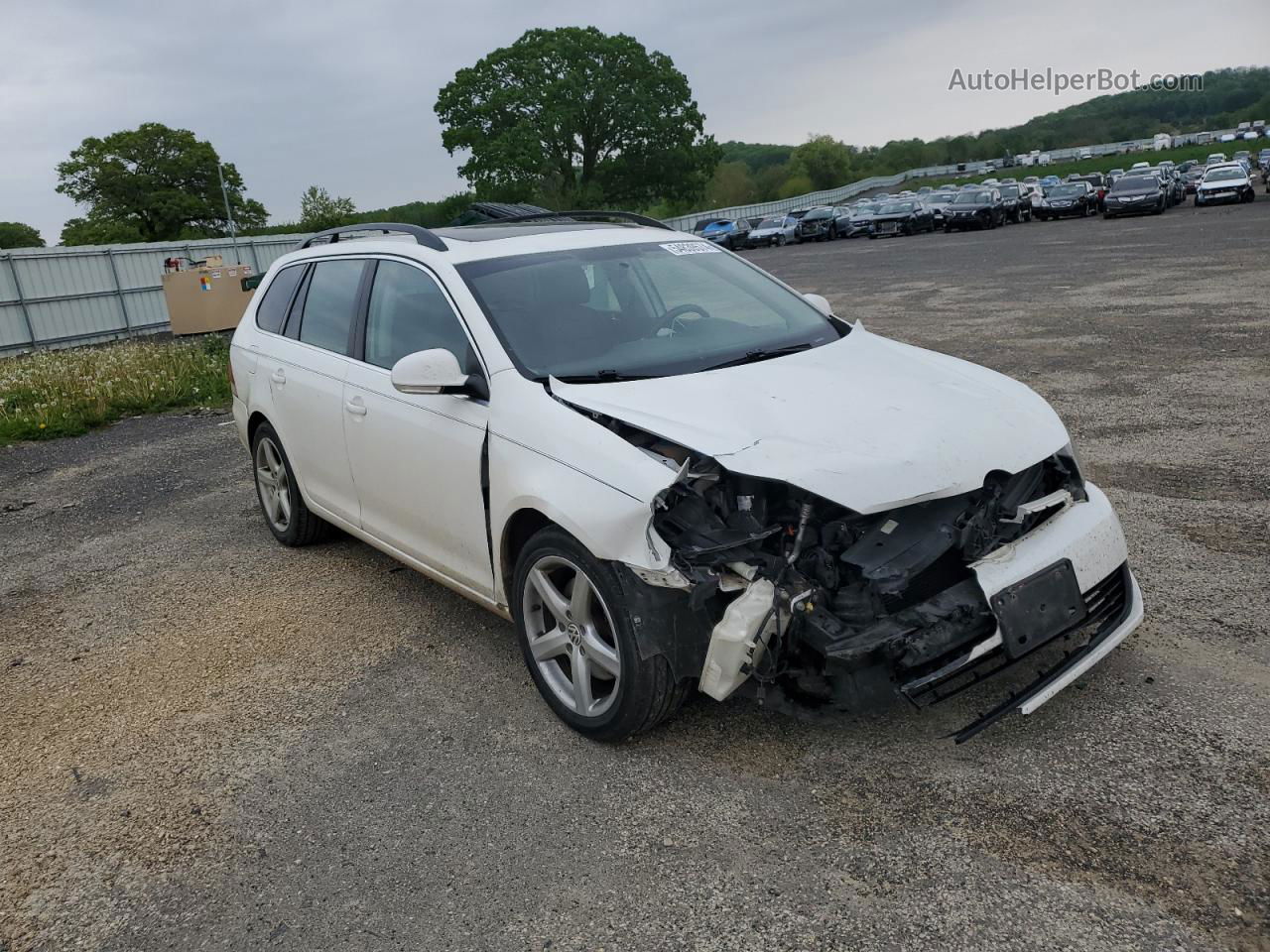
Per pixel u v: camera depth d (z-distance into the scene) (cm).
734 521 292
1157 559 429
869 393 326
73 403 1109
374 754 333
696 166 6131
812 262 2786
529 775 311
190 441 911
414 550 412
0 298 2158
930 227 3881
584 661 321
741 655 274
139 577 533
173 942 253
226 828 299
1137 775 279
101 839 299
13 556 593
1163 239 2214
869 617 278
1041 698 288
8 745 362
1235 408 674
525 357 354
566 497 304
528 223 472
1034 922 230
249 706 374
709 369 351
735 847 267
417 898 260
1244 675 326
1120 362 870
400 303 415
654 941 237
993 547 290
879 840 264
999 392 345
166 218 6356
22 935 261
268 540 577
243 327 555
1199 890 235
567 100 5600
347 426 432
